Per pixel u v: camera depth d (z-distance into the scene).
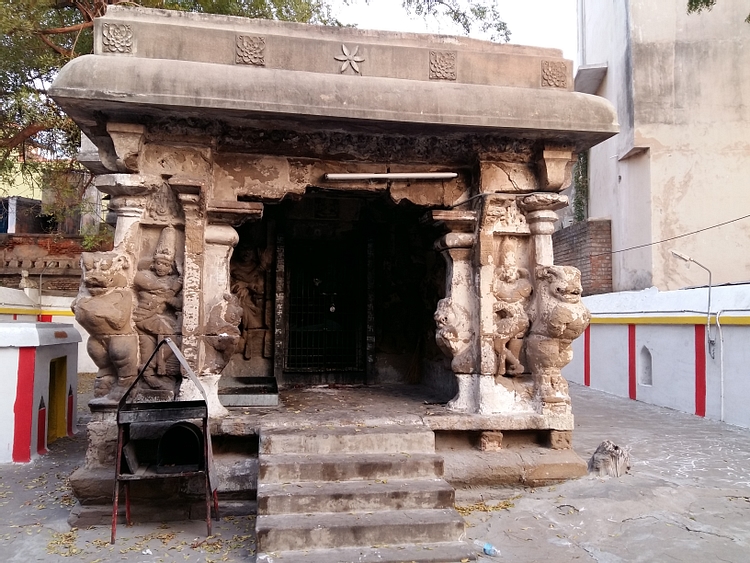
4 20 7.73
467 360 5.23
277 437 4.44
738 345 7.95
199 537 4.02
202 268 4.76
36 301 12.95
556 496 4.68
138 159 4.63
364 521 3.79
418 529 3.78
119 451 3.94
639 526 4.18
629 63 12.53
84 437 7.22
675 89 12.34
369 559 3.54
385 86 4.69
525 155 5.30
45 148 10.77
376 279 7.18
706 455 6.25
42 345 6.30
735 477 5.41
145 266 4.78
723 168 12.16
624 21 12.84
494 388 5.13
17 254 14.52
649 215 12.26
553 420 5.07
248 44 4.76
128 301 4.64
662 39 12.39
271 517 3.84
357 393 6.33
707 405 8.58
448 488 4.09
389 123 4.71
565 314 4.95
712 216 12.11
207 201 4.78
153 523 4.31
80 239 14.71
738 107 12.21
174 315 4.79
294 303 7.06
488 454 4.98
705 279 12.02
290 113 4.44
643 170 12.52
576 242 15.01
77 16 10.84
